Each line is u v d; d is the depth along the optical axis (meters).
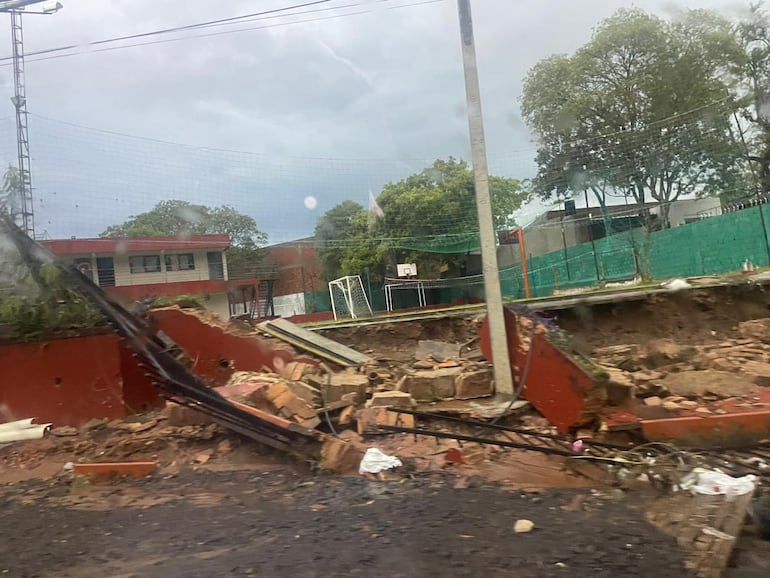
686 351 9.24
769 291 11.56
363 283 29.05
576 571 3.72
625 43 19.98
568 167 18.80
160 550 4.43
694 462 5.46
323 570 3.87
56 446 7.54
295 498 5.51
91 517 5.39
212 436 7.23
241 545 4.41
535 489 5.46
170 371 7.52
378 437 6.86
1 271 8.59
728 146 17.78
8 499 6.13
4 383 8.70
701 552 3.89
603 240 21.23
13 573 4.17
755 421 6.10
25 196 9.59
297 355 9.37
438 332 12.19
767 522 4.29
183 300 10.16
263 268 28.34
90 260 18.45
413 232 22.05
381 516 4.87
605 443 6.17
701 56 19.89
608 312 11.53
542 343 6.92
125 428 7.87
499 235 23.34
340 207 22.23
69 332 8.71
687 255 19.14
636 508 4.83
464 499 5.23
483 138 7.88
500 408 7.12
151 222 22.17
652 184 18.69
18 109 13.34
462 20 8.09
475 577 3.69
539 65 21.12
